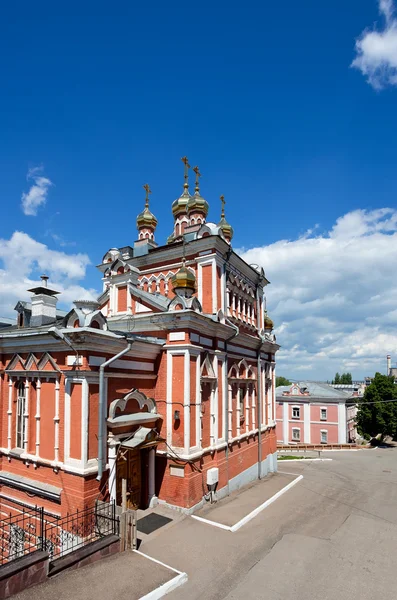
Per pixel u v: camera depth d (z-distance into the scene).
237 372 22.22
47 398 14.99
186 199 27.75
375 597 10.98
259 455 24.47
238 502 18.58
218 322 18.58
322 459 37.06
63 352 14.39
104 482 13.81
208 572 11.78
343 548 14.11
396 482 26.53
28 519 14.73
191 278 18.16
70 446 13.61
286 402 59.62
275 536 14.84
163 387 17.05
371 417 56.69
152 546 13.19
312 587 11.35
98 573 10.72
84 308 14.60
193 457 16.39
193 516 15.92
